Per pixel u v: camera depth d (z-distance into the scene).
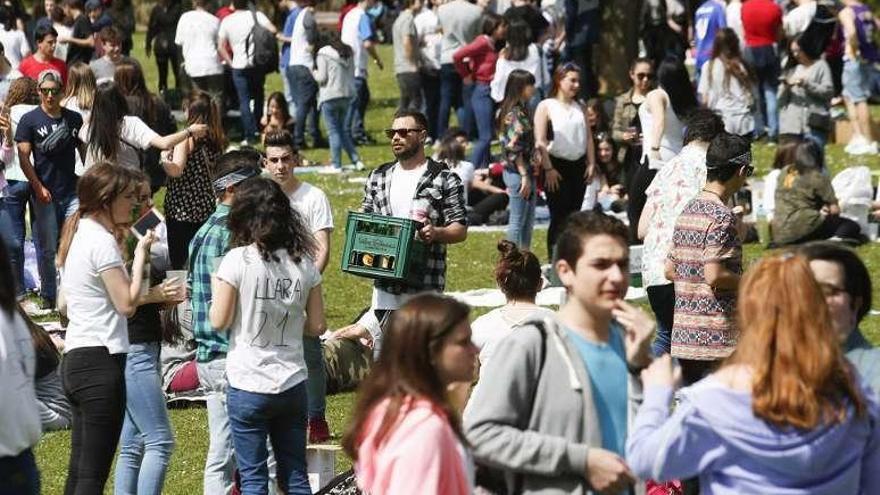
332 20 68.38
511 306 15.48
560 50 43.06
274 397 13.95
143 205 14.73
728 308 15.37
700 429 9.49
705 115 17.78
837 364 9.40
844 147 39.53
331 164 38.62
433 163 18.36
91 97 24.23
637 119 30.94
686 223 15.52
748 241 29.17
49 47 33.50
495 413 10.08
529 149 26.73
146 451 14.99
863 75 38.69
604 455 9.95
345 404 20.03
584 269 10.31
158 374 15.07
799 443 9.34
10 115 24.47
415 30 41.19
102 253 14.20
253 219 13.94
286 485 14.25
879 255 27.53
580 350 10.32
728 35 35.75
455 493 9.63
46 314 24.62
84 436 14.30
